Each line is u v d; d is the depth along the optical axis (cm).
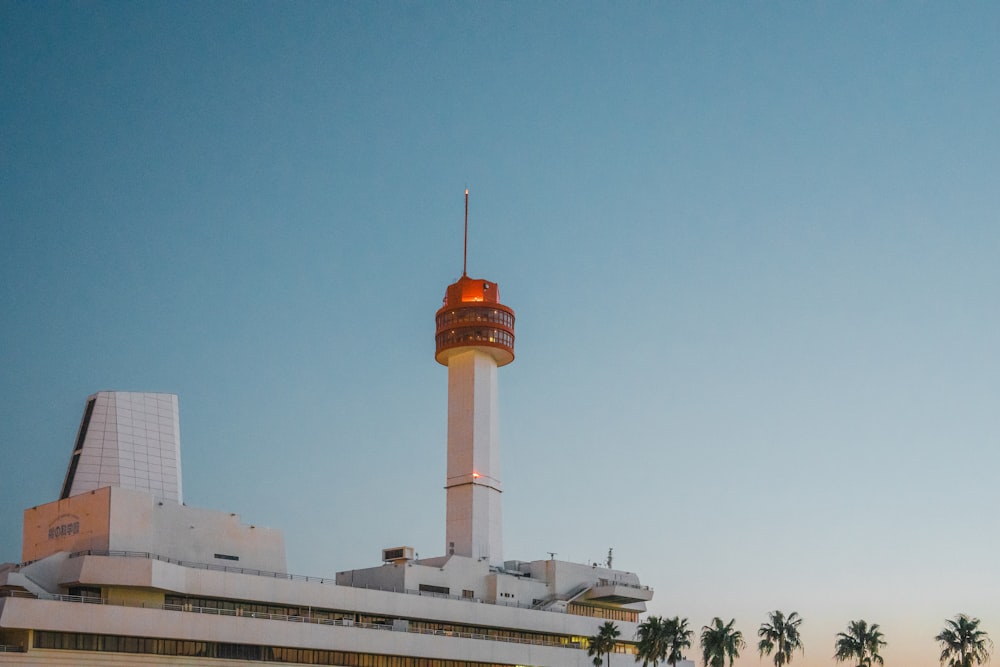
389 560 16912
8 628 11625
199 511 13962
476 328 19625
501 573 18150
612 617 18975
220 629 13175
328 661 14262
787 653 15675
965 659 14862
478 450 19162
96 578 12419
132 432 15362
